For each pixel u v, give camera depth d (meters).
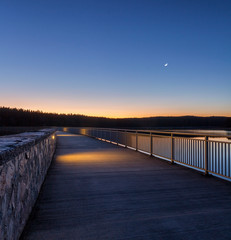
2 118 129.62
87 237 2.34
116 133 14.50
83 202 3.44
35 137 3.27
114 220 2.76
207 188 4.25
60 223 2.66
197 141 5.63
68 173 5.63
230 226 2.61
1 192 1.55
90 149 11.46
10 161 1.82
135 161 7.46
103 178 5.09
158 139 7.95
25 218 2.57
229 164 4.47
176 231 2.47
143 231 2.47
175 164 6.86
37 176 3.63
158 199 3.60
